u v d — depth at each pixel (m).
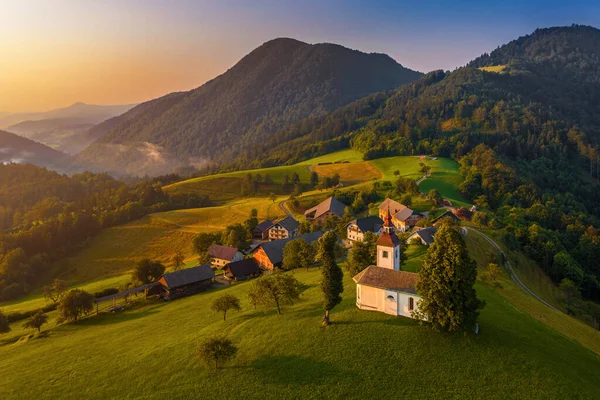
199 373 53.53
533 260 135.00
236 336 62.84
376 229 150.00
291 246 111.62
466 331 54.91
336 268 60.59
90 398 51.34
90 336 78.62
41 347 76.19
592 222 187.38
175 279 106.12
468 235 128.00
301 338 58.28
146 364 58.41
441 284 53.31
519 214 175.25
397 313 60.88
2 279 162.50
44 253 190.62
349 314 63.34
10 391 55.75
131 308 99.19
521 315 67.00
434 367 49.47
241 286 103.75
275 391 48.06
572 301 111.12
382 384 47.44
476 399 44.50
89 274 175.12
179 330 72.94
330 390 47.28
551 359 51.81
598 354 62.28
